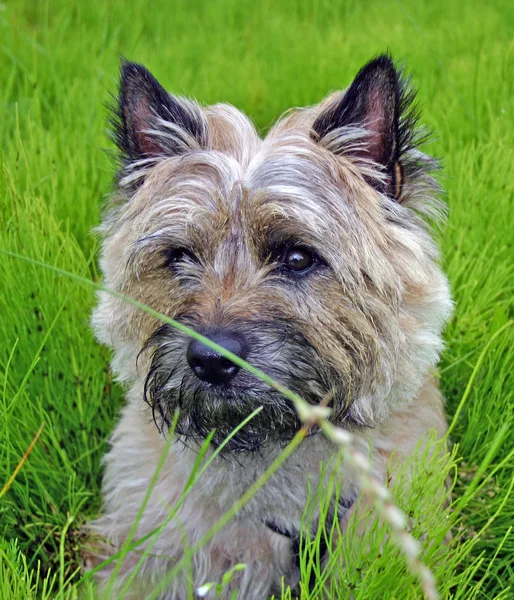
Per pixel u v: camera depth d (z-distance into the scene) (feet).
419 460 1.77
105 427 2.11
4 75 3.23
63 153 2.59
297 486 1.79
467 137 2.78
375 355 1.74
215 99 3.21
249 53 3.73
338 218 1.72
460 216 2.38
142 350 1.74
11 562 1.62
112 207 1.93
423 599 1.57
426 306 1.82
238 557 1.84
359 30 4.09
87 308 2.16
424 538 1.76
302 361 1.68
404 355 1.79
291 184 1.71
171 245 1.75
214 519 1.82
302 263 1.71
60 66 3.31
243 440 1.73
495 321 2.12
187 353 1.63
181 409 1.70
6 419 1.81
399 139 1.77
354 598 1.61
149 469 1.87
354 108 1.79
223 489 1.80
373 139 1.79
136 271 1.78
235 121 1.87
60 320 2.10
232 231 1.70
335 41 3.77
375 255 1.73
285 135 1.82
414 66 3.37
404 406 1.87
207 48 3.89
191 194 1.74
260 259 1.72
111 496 1.94
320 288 1.70
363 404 1.76
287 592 1.59
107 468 1.97
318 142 1.82
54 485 1.94
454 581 1.64
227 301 1.67
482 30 3.90
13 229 2.14
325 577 1.57
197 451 1.79
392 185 1.79
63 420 2.05
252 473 1.78
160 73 3.22
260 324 1.65
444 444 1.75
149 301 1.78
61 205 2.40
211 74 3.40
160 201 1.77
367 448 1.81
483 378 2.08
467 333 2.14
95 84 2.88
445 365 2.19
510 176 2.42
